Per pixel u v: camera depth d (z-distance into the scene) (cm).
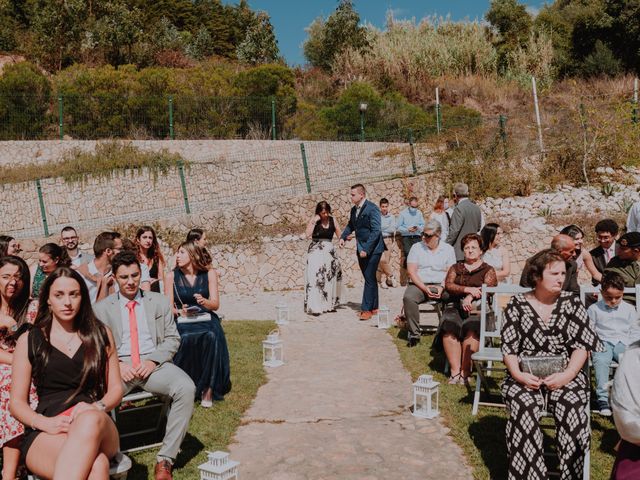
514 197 1670
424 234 813
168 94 2373
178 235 1531
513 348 450
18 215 1780
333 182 1855
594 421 542
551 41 3419
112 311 491
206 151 2139
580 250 722
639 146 1750
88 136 2183
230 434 525
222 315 1082
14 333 459
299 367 736
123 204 1864
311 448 496
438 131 1866
